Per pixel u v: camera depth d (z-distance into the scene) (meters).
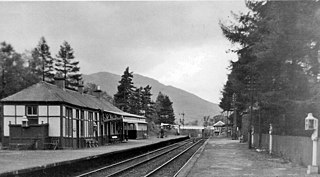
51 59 90.38
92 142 42.91
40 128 35.34
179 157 33.47
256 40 31.00
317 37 22.11
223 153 34.53
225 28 33.88
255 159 27.69
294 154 24.47
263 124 38.91
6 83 67.75
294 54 23.92
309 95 24.67
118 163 25.77
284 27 22.88
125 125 60.97
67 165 19.41
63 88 43.22
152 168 24.67
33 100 36.38
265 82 28.77
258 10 29.83
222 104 93.94
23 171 15.03
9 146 35.22
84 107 42.12
